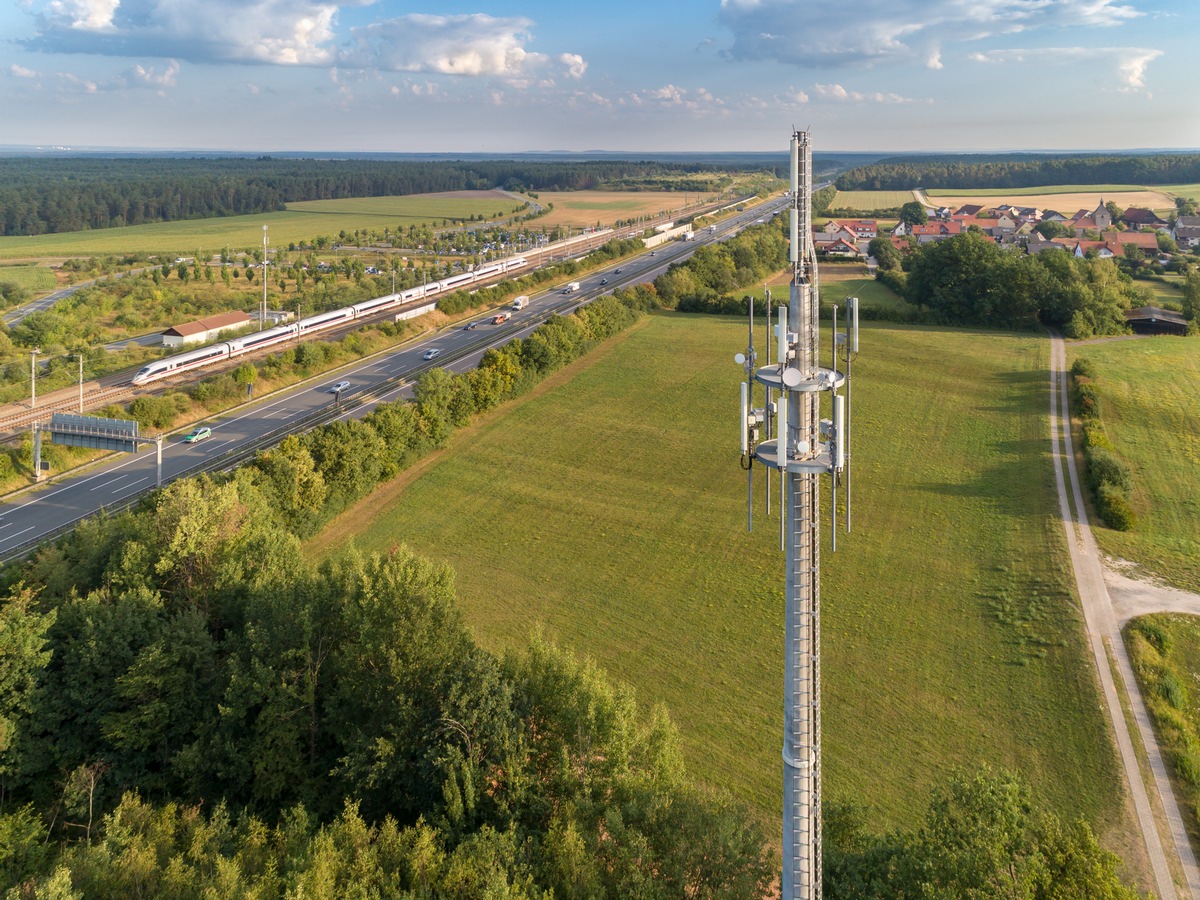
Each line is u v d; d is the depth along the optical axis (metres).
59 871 26.09
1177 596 59.09
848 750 45.09
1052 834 27.09
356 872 27.77
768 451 22.02
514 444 92.94
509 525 74.06
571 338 124.38
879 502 75.88
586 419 100.56
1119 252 196.62
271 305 173.75
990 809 27.59
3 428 95.06
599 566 66.75
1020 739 45.72
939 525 71.50
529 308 167.50
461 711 35.31
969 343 130.88
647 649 55.34
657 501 78.62
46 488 81.00
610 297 144.12
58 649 41.56
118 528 52.25
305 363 122.19
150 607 42.94
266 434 96.75
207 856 29.47
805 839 22.41
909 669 52.12
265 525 54.47
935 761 44.28
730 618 59.09
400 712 36.16
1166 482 79.50
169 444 94.19
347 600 42.06
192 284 193.88
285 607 41.25
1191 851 37.94
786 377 20.42
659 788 33.53
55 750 38.28
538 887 27.69
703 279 174.25
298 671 39.66
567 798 33.81
